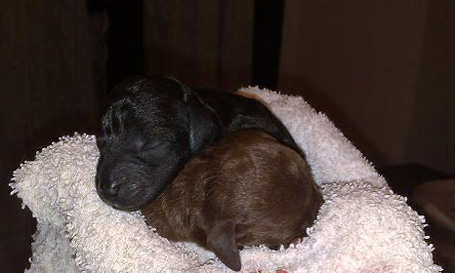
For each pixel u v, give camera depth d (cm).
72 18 76
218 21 84
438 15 77
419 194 46
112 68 79
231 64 86
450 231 41
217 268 29
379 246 30
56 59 76
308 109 41
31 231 77
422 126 82
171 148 31
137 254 29
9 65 73
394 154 85
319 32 92
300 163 31
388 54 83
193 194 30
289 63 96
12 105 75
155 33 81
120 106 31
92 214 30
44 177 33
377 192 32
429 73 79
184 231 31
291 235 30
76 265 32
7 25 72
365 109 87
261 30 87
